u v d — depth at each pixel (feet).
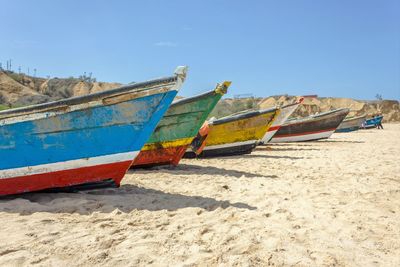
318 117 64.39
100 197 18.25
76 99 17.85
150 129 19.07
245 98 205.87
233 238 12.67
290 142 66.03
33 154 17.94
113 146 18.76
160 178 24.97
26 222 14.10
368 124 138.41
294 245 12.28
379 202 18.79
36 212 15.47
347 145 59.82
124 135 18.79
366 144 62.13
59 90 216.54
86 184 19.10
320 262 11.00
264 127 39.60
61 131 18.02
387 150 49.90
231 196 19.49
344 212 16.62
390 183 24.06
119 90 18.15
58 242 12.06
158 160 29.07
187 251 11.52
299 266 10.69
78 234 12.87
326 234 13.57
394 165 33.35
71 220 14.53
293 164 34.24
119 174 19.33
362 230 14.12
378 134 99.50
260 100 220.23
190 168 30.55
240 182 23.82
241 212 16.12
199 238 12.67
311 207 17.40
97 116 18.25
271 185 22.82
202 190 21.01
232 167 31.71
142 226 13.94
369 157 40.52
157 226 13.96
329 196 19.95
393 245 12.65
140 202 17.46
